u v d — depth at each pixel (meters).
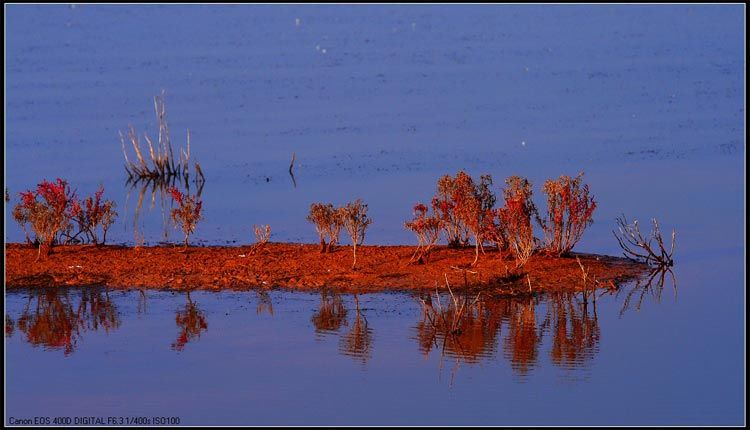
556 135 115.50
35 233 70.69
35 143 116.00
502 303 57.50
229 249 67.44
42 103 142.62
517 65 177.38
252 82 161.00
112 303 58.09
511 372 48.59
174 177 100.50
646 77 159.88
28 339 52.97
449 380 47.78
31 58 191.75
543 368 49.09
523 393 46.47
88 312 56.72
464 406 45.28
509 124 123.19
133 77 167.12
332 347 51.50
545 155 104.31
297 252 65.94
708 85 150.12
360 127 122.75
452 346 51.72
